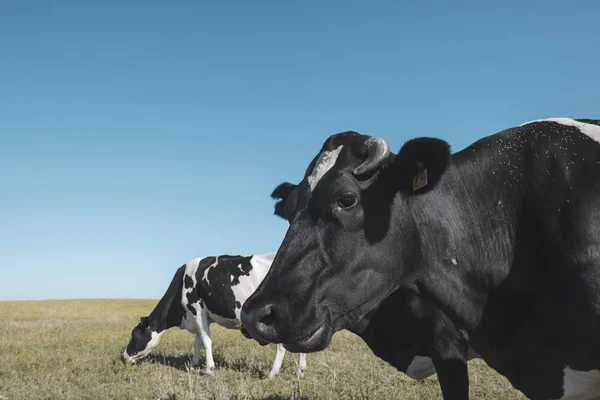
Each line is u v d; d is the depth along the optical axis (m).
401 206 3.84
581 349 3.43
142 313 39.53
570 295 3.49
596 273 3.41
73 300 72.81
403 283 3.97
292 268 3.61
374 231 3.70
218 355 13.80
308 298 3.55
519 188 3.90
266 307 3.49
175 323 13.12
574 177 3.67
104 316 34.53
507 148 4.06
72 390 9.28
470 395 7.84
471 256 3.95
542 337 3.63
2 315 34.28
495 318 3.92
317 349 3.58
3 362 12.36
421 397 7.85
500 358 3.89
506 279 3.86
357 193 3.68
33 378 10.41
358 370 10.29
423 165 3.65
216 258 13.20
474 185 4.05
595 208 3.51
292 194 4.06
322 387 8.80
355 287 3.65
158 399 8.41
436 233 3.93
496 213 3.94
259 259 12.98
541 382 3.63
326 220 3.67
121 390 9.21
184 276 13.08
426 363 5.73
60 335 19.58
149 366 12.18
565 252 3.55
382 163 3.61
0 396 8.79
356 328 5.89
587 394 3.52
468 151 4.20
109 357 13.45
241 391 8.80
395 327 5.68
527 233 3.82
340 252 3.63
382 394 8.08
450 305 4.00
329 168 3.78
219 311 12.66
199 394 8.84
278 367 10.53
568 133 3.90
